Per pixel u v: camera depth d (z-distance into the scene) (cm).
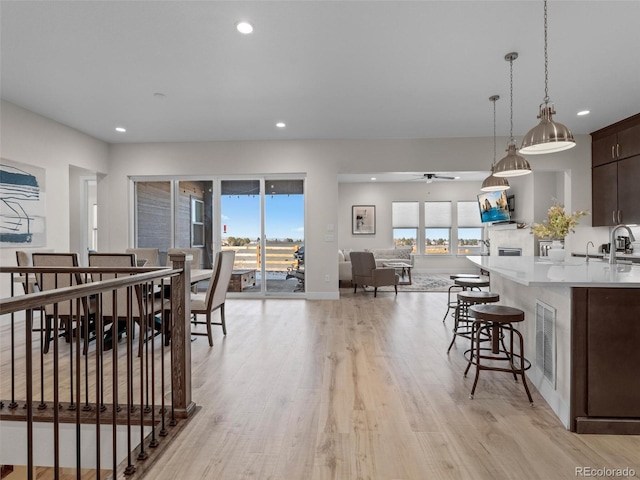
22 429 223
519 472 159
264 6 245
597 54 308
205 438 187
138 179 607
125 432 214
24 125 432
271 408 218
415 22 263
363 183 1007
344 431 193
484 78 355
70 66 328
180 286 209
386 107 437
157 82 363
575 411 193
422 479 155
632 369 189
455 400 229
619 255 461
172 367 209
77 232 655
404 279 851
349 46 296
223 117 470
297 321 438
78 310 134
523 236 723
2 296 405
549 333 227
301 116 468
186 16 255
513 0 238
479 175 891
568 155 552
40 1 237
